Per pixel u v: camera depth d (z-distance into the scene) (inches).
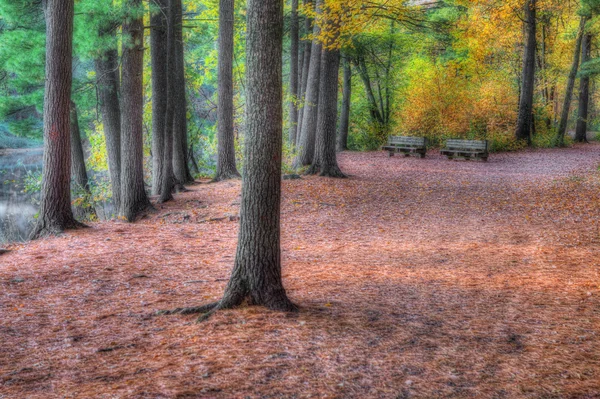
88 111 836.6
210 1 1055.6
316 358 182.5
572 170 730.8
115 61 694.5
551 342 196.9
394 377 167.2
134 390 157.8
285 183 661.9
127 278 308.5
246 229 239.9
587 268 305.6
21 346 205.0
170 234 447.5
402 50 1157.1
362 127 1232.2
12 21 536.4
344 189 623.5
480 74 1178.0
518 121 1095.6
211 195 646.5
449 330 214.4
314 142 799.7
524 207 506.9
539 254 346.3
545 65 1284.4
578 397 151.5
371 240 417.1
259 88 227.5
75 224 458.3
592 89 1721.2
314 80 785.6
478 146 890.1
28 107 598.9
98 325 228.8
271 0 221.6
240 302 240.4
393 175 725.9
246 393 154.6
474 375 168.7
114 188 728.3
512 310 239.6
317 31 715.4
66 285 294.4
